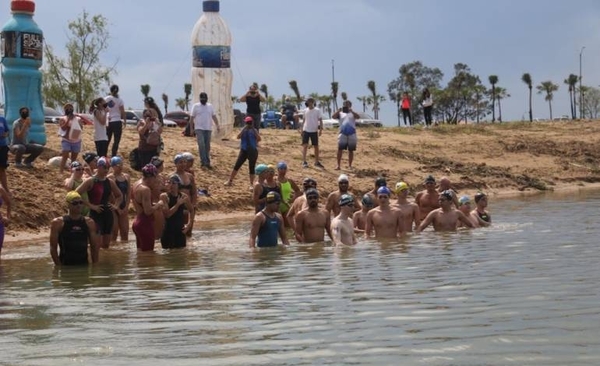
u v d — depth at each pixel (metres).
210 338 6.86
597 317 7.16
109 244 14.54
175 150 25.58
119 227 15.41
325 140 31.95
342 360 6.06
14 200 17.33
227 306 8.28
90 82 47.78
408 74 98.00
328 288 9.18
